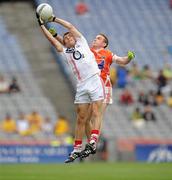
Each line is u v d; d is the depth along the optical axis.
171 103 103.12
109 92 40.72
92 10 119.50
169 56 113.00
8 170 73.81
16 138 93.19
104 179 63.62
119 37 115.19
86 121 40.41
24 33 113.69
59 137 93.31
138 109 100.00
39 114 98.94
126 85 104.50
